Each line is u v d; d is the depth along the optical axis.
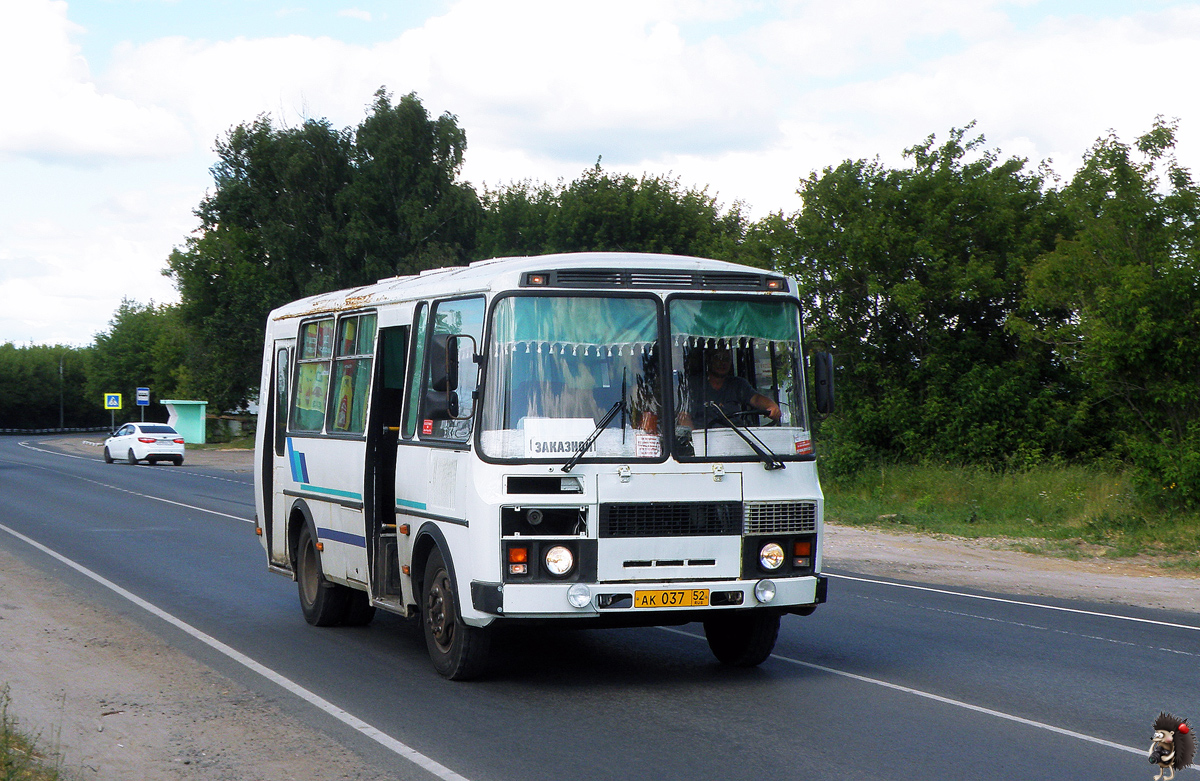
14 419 123.19
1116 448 25.58
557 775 5.97
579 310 7.93
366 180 52.62
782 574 8.00
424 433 8.70
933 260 28.17
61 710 7.40
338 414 10.49
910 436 27.77
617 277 8.02
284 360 12.23
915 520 22.25
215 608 11.91
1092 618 11.80
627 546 7.67
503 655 9.45
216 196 58.09
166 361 92.12
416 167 53.41
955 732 6.89
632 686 8.23
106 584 13.38
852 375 29.55
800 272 29.86
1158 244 21.67
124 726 7.02
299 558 11.40
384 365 9.72
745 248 33.03
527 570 7.56
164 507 24.86
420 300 9.09
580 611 7.52
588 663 9.11
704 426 7.95
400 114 53.19
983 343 28.73
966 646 9.95
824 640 10.23
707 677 8.55
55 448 65.88
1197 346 19.59
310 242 54.47
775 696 7.89
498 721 7.16
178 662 9.06
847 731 6.91
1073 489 23.14
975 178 28.92
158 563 15.45
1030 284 24.17
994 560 17.45
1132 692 8.09
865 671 8.79
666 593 7.66
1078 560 17.56
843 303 29.33
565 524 7.62
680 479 7.80
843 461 27.61
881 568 16.31
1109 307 20.53
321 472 10.75
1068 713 7.41
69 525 20.58
